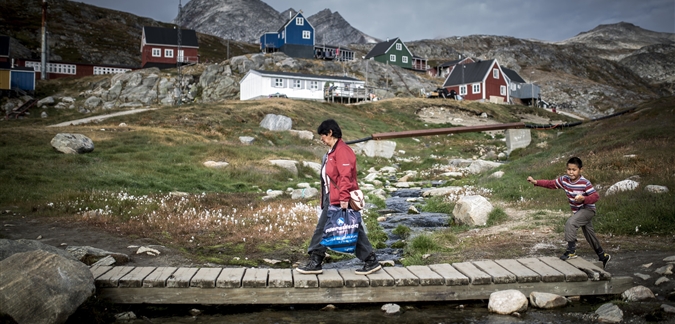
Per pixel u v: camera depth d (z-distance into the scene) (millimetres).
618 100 90875
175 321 5699
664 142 16984
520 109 66438
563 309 6000
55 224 10211
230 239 9539
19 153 18984
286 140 35344
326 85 60406
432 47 155125
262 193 17625
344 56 93125
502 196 14172
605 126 27781
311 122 43219
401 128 48156
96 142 24297
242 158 24531
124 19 129125
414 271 6625
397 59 93438
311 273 6375
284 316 5902
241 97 62781
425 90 77500
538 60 128375
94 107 59469
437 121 53781
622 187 11828
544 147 26781
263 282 6082
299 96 59000
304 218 11320
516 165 20562
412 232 10812
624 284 6359
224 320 5742
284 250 8844
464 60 95688
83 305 5293
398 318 5793
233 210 12586
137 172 18688
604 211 10070
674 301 5730
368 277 6258
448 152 35844
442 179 22969
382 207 14727
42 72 71062
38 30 97500
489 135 48969
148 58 79188
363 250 6387
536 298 6109
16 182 15023
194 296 6070
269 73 58094
